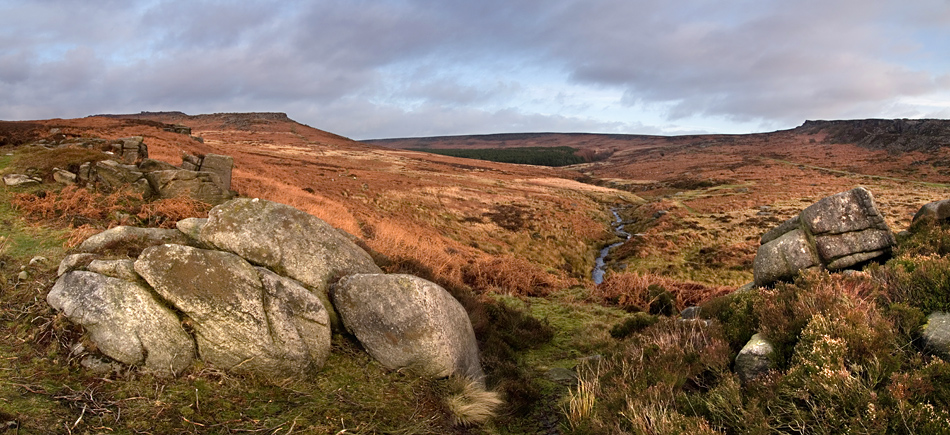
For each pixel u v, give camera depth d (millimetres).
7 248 7230
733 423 4391
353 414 5039
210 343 5223
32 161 11906
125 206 10703
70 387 4457
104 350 4898
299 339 5629
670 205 52719
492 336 8352
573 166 199000
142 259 5410
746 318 6695
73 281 5469
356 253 7918
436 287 6637
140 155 17734
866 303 5836
